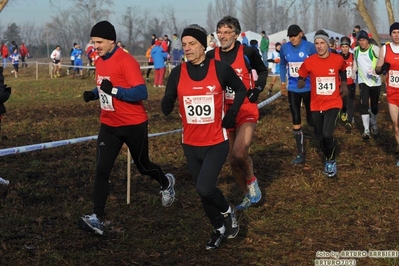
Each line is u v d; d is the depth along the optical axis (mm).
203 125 5113
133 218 6230
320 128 7969
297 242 5492
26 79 29406
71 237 5637
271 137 11156
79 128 12703
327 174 7926
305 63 7934
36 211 6434
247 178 6449
